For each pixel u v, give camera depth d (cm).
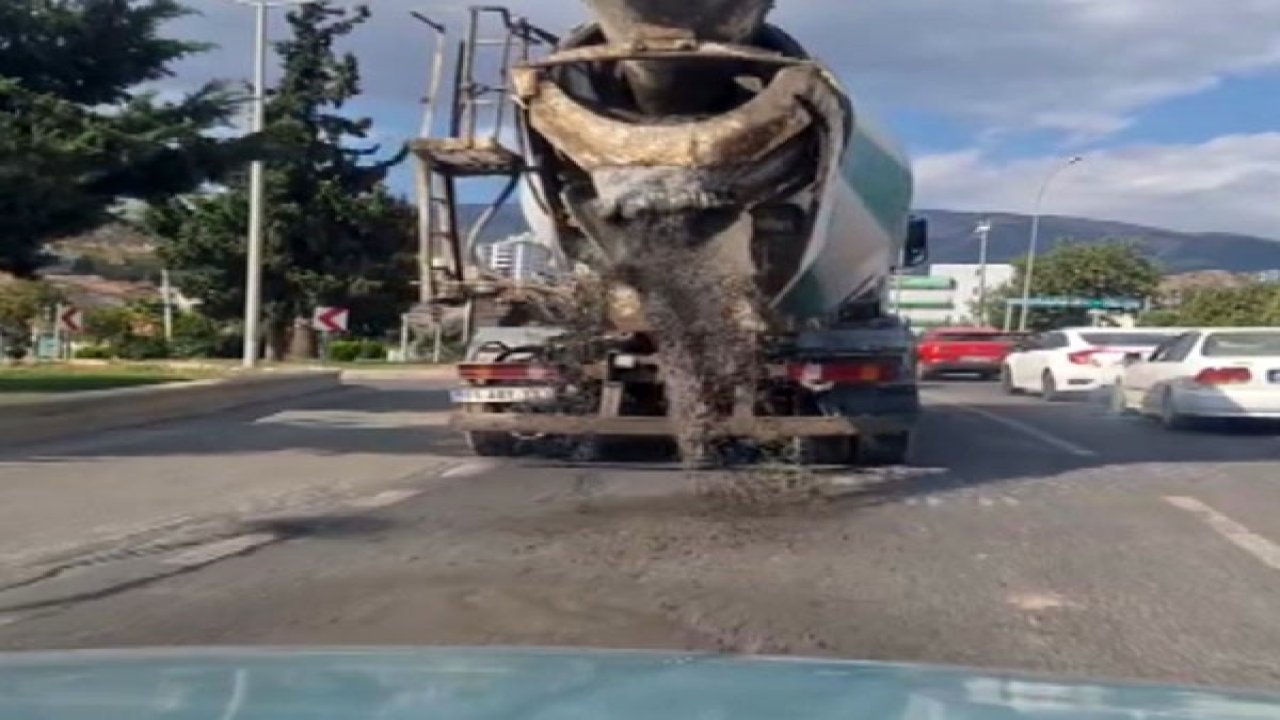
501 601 859
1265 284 8294
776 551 1036
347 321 4856
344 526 1157
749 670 262
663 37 1223
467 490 1382
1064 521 1191
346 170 5406
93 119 2177
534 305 1450
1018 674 271
